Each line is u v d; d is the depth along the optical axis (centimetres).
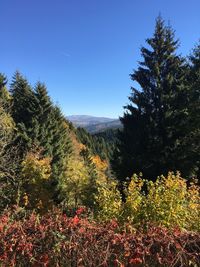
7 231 524
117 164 2809
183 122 2709
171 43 2958
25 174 2231
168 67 2952
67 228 511
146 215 802
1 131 2281
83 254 477
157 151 2664
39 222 543
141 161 2648
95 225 549
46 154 4075
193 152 2672
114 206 868
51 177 2244
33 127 4062
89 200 2066
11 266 483
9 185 2109
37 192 2158
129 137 2806
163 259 470
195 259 471
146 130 2720
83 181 2239
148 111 2819
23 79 4959
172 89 2873
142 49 2994
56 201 2214
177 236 501
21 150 3681
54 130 4453
